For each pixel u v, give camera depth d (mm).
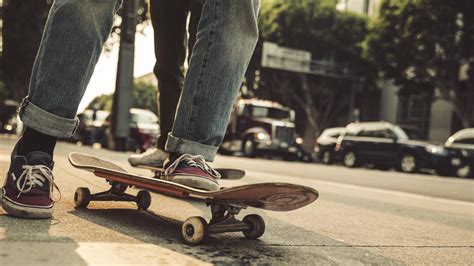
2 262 1016
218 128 1670
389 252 1641
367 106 26656
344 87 25578
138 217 1770
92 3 1511
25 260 1047
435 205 3793
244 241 1552
